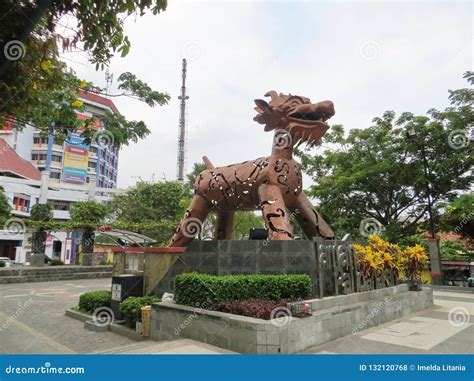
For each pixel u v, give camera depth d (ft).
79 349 24.79
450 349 20.79
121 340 27.25
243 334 19.72
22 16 16.12
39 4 15.90
